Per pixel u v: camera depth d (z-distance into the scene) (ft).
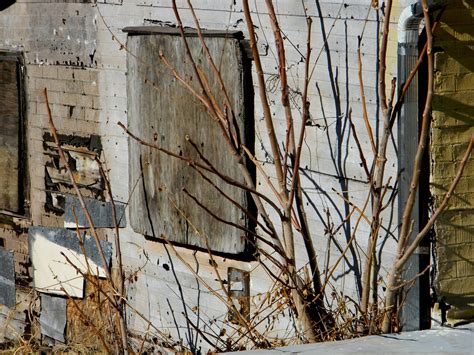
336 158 24.36
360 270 23.99
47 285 34.12
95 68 31.37
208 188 27.27
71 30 32.14
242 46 26.17
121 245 31.17
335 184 24.50
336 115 24.23
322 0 24.22
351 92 23.77
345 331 22.47
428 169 21.79
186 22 27.99
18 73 34.68
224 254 27.61
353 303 23.73
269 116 22.20
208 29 27.27
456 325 22.38
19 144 34.96
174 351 27.99
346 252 24.27
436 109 21.71
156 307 30.12
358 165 23.79
